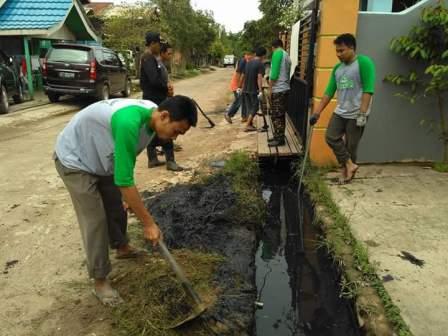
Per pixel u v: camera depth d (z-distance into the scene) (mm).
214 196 4691
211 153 6664
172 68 28438
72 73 11781
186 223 4047
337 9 5180
